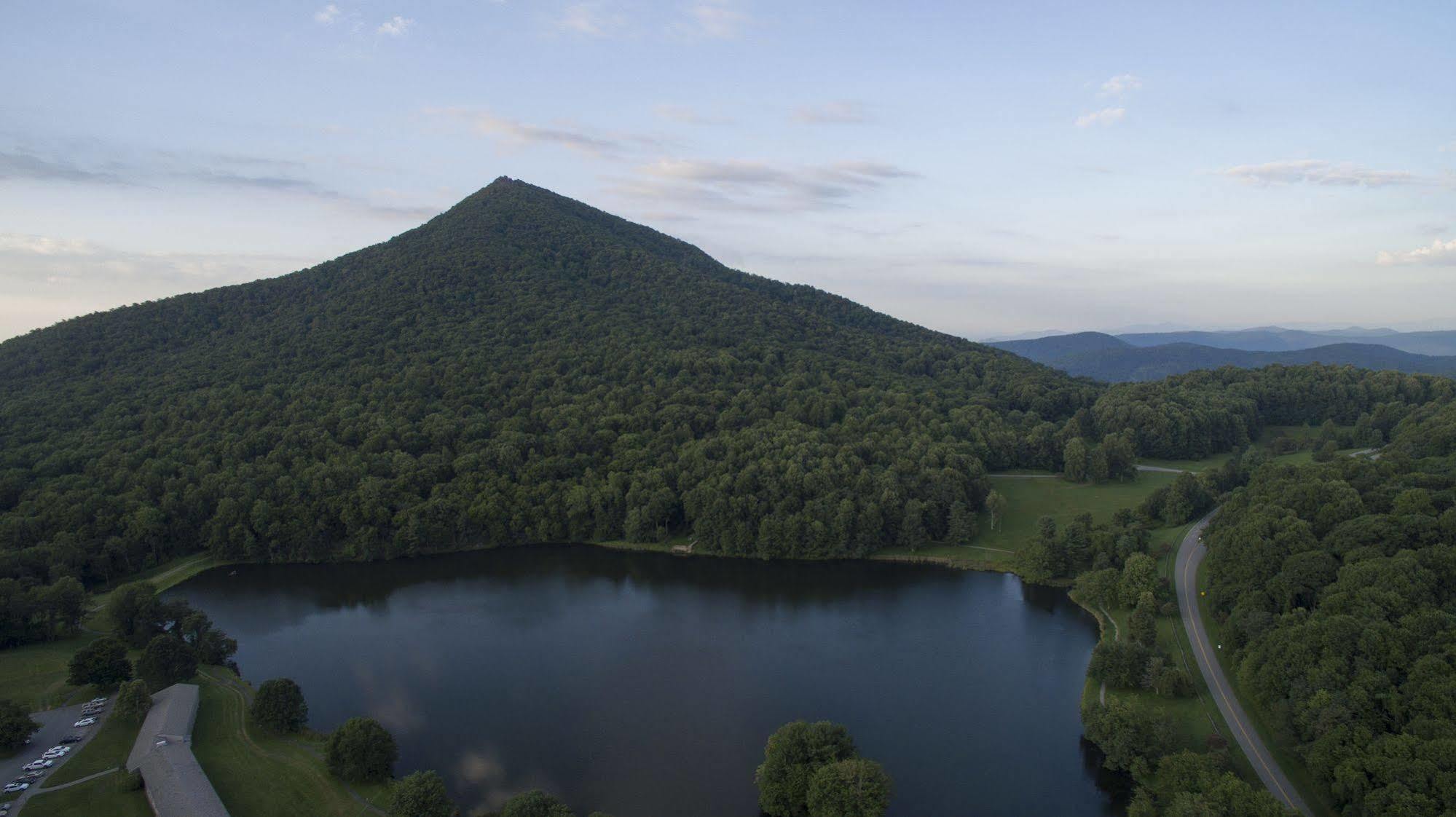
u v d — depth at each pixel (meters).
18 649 139.62
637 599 169.50
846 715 120.38
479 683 131.38
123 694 112.25
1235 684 114.38
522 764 108.00
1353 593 103.06
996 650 142.12
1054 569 171.50
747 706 123.38
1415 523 113.81
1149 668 116.62
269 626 156.88
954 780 103.75
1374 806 75.88
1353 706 87.81
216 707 118.50
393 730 117.00
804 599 168.62
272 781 99.75
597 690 128.62
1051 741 112.69
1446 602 97.62
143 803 94.31
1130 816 87.56
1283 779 92.81
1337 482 136.38
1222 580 134.38
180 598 172.00
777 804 94.38
